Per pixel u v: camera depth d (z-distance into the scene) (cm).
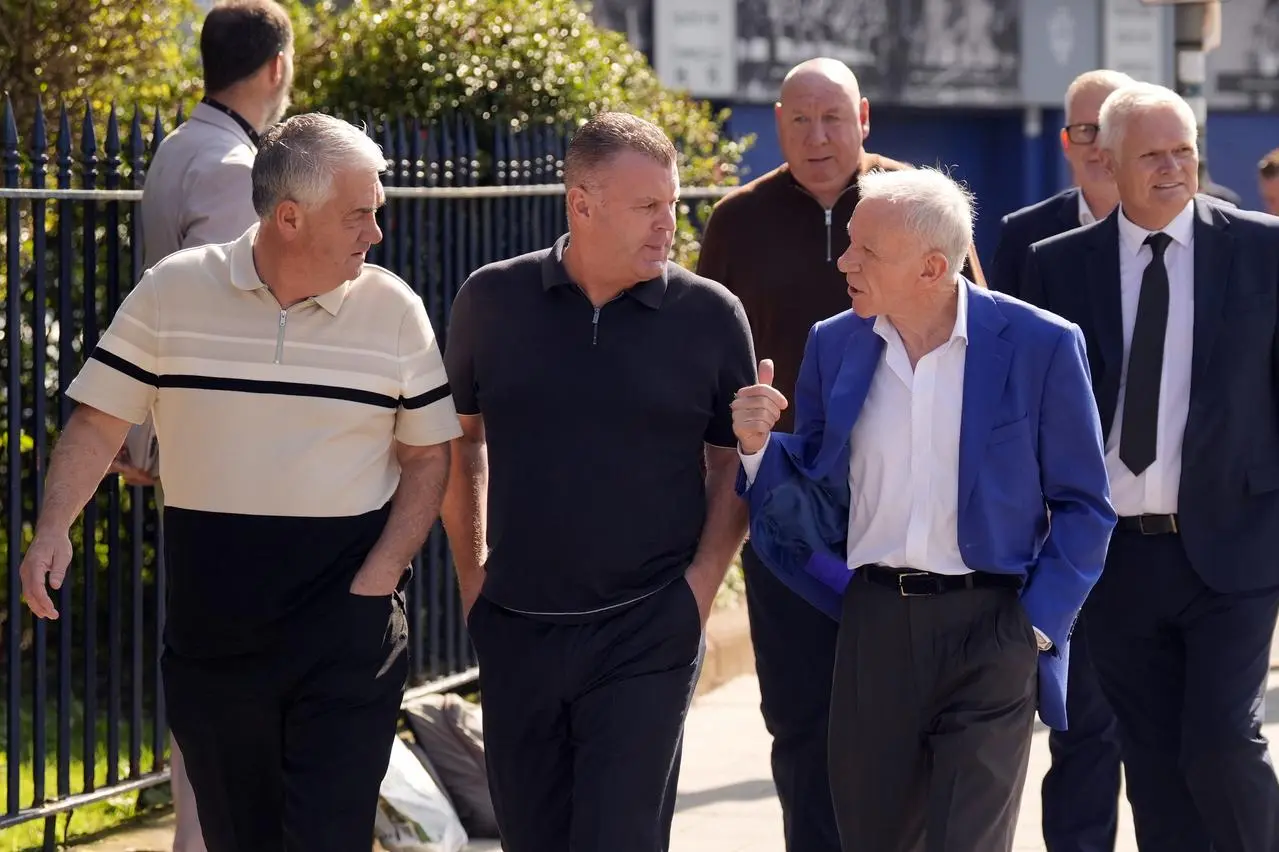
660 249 643
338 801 624
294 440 614
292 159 595
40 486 850
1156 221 748
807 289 834
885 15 3309
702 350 655
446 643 1136
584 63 1381
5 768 996
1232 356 734
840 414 648
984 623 639
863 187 641
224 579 615
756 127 3177
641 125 644
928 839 639
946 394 639
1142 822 786
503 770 673
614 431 647
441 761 935
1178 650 768
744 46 3123
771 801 1017
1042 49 3509
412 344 631
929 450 640
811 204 838
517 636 660
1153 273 745
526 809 674
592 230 638
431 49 1303
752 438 649
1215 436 736
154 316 621
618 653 650
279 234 604
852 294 639
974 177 3622
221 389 613
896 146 3528
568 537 648
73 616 1143
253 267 616
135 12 1216
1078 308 769
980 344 634
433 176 1059
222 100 805
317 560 618
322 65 1330
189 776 649
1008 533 636
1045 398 634
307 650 618
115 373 621
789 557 680
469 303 669
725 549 671
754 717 1201
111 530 895
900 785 655
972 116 3600
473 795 932
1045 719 653
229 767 639
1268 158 1302
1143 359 745
